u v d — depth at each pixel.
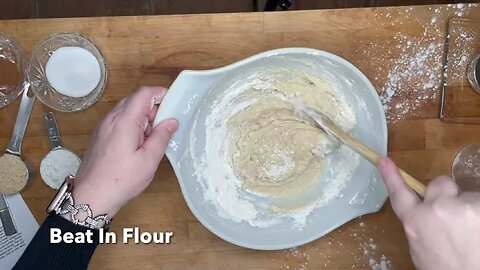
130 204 0.59
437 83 0.59
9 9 0.85
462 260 0.43
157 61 0.58
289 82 0.57
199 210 0.55
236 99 0.57
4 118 0.59
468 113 0.59
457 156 0.59
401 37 0.58
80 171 0.54
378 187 0.55
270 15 0.57
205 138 0.57
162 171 0.59
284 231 0.57
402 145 0.59
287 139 0.58
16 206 0.59
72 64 0.59
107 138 0.51
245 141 0.59
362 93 0.54
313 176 0.58
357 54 0.58
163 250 0.59
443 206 0.43
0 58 0.60
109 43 0.58
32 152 0.60
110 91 0.59
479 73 0.57
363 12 0.58
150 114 0.53
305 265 0.60
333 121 0.57
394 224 0.59
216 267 0.60
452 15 0.58
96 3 0.85
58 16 0.85
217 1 0.85
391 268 0.60
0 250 0.60
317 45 0.58
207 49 0.58
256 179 0.59
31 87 0.59
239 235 0.56
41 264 0.50
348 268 0.60
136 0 0.86
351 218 0.56
